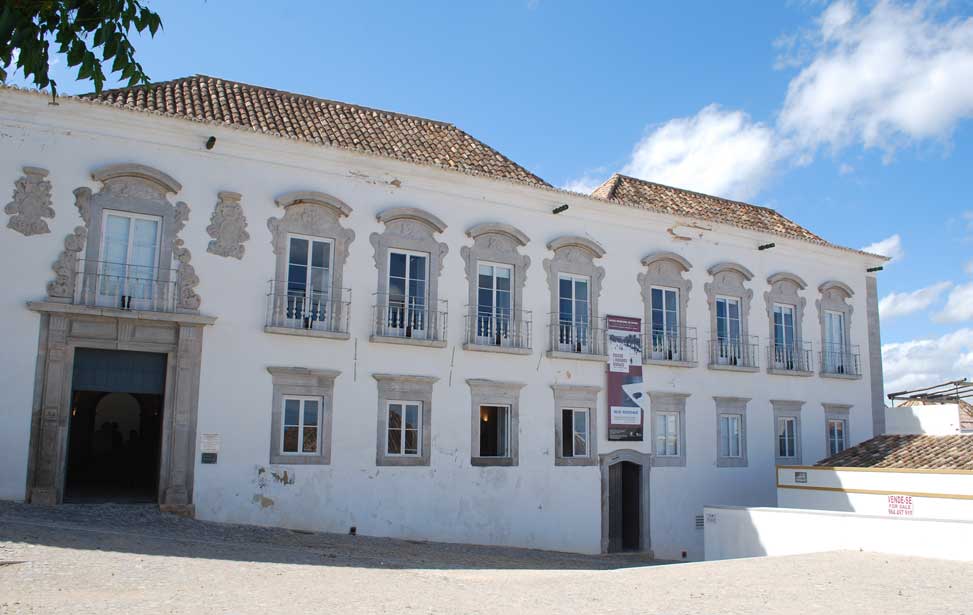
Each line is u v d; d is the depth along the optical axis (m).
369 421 16.45
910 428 23.98
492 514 17.52
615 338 19.72
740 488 21.27
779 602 8.93
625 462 19.73
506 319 18.45
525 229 18.95
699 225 21.62
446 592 9.15
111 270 14.66
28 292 13.96
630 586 10.00
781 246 23.22
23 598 7.42
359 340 16.56
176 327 14.98
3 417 13.55
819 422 23.19
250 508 15.12
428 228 17.64
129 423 23.47
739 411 21.66
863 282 25.17
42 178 14.27
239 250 15.66
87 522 12.88
